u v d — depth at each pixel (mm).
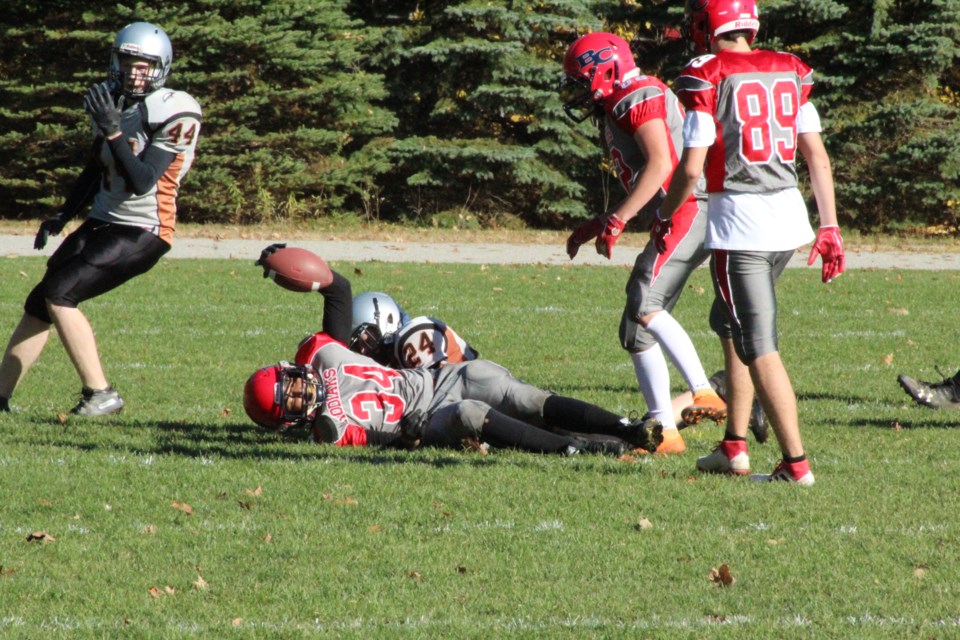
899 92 93812
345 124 97500
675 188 19625
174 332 40812
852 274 63094
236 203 91812
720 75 19453
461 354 25234
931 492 20125
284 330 41781
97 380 26828
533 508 18922
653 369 23578
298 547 16891
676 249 23250
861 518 18484
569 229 102625
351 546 17016
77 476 20641
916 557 16562
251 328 42094
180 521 18188
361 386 23641
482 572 15938
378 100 100562
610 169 101188
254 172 92625
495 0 97500
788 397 20062
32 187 90812
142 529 17734
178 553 16609
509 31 95750
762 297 19688
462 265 65750
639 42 104250
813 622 14156
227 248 74000
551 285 56500
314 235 86062
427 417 23266
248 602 14781
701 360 36812
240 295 50812
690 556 16672
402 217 100750
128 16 86625
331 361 23984
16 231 81500
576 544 17156
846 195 95062
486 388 23359
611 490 19953
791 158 19734
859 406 29141
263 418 23625
